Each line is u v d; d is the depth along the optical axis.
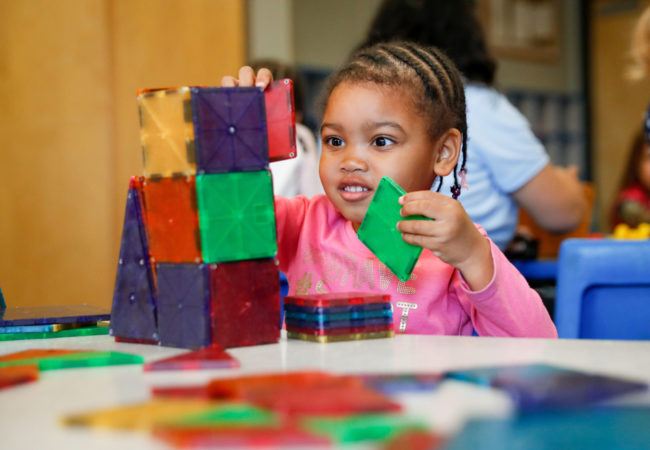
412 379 0.51
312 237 1.17
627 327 1.39
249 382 0.50
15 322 0.84
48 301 2.71
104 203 2.76
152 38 2.84
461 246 0.90
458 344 0.72
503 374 0.52
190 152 0.73
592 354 0.64
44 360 0.62
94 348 0.75
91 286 2.74
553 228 2.02
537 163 1.92
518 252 2.13
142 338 0.78
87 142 2.75
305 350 0.70
